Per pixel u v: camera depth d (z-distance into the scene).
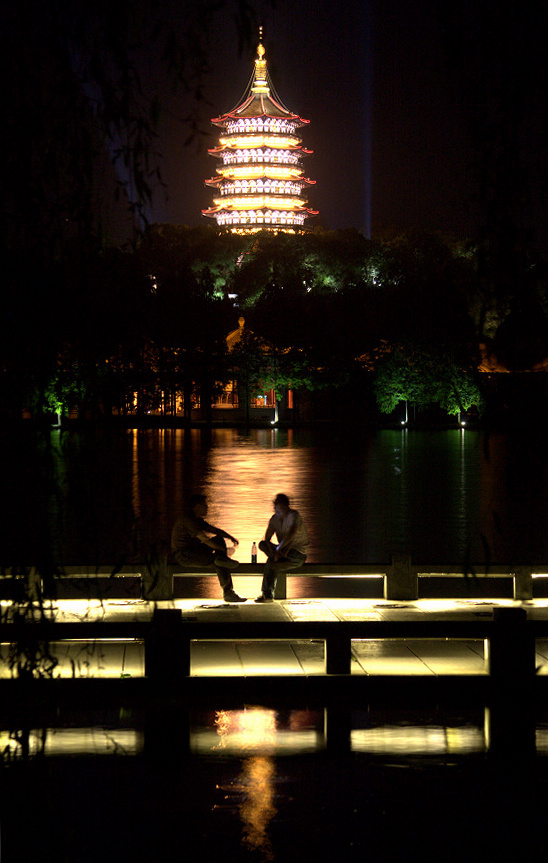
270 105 186.25
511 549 23.56
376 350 93.25
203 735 10.69
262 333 92.88
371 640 14.89
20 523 6.29
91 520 6.43
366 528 28.45
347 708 11.84
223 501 36.03
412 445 70.44
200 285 97.25
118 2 5.85
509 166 5.97
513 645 12.31
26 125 5.87
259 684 12.23
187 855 7.66
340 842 7.95
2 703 6.46
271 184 180.12
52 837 6.84
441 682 12.34
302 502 35.62
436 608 14.67
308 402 103.38
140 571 15.16
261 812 8.56
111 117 5.91
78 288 6.30
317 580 21.27
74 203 6.02
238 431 90.44
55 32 5.80
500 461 54.12
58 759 9.84
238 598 15.18
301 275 133.38
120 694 12.09
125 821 8.20
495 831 8.22
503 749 10.28
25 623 6.35
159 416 90.56
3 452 6.25
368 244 143.75
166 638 12.10
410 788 9.22
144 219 6.15
